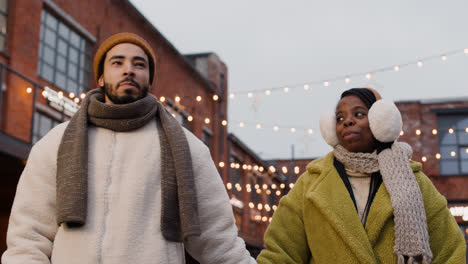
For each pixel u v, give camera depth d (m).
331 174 2.72
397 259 2.46
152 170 2.05
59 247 1.90
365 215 2.59
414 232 2.43
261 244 23.41
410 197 2.50
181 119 17.80
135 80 2.14
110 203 1.95
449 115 21.22
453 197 20.16
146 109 2.13
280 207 2.82
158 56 16.42
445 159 20.92
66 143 2.02
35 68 10.97
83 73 12.98
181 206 2.01
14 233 1.92
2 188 9.77
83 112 2.10
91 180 1.98
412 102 21.14
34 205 1.97
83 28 12.94
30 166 2.04
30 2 11.05
